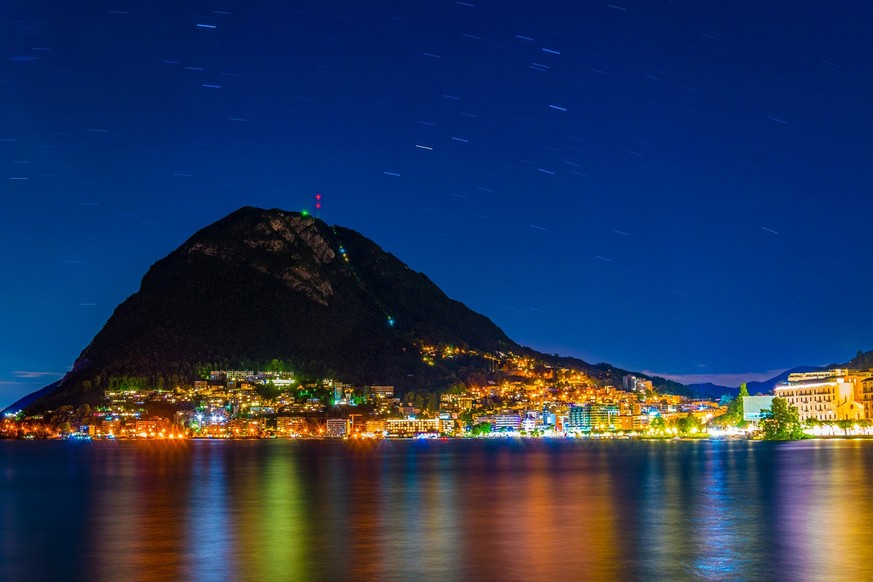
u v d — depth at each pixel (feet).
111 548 243.81
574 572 197.47
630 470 590.96
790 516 293.84
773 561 208.13
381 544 241.35
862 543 233.96
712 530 261.85
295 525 287.48
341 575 197.47
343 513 325.01
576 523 283.79
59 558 228.84
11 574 208.33
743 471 529.04
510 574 196.03
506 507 340.80
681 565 204.23
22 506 375.66
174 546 243.40
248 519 307.17
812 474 486.38
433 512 325.21
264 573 200.95
